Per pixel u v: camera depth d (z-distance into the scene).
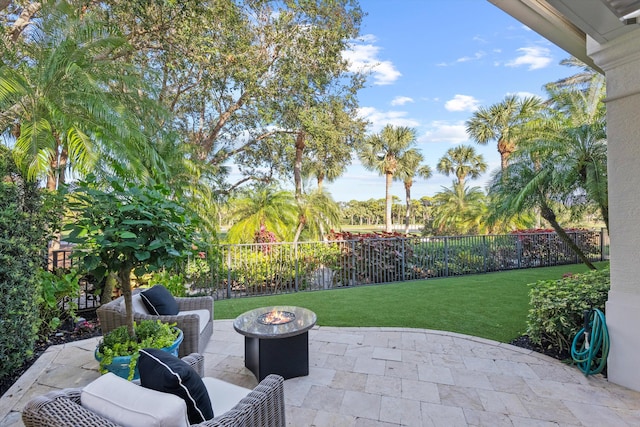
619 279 2.81
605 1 2.13
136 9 6.16
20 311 3.04
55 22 4.62
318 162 11.90
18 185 3.30
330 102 10.54
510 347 3.60
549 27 2.74
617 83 2.75
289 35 9.23
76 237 2.38
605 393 2.66
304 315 3.25
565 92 6.15
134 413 1.29
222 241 8.25
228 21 7.68
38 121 4.20
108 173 4.72
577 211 5.86
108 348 2.68
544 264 9.12
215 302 5.83
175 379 1.44
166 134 6.45
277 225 8.98
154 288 3.61
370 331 4.14
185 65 7.60
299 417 2.38
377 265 7.44
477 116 19.56
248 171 12.34
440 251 7.94
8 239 2.96
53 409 1.35
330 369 3.13
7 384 2.93
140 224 2.47
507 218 6.76
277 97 9.53
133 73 5.87
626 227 2.75
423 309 5.04
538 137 5.87
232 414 1.51
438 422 2.32
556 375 2.97
